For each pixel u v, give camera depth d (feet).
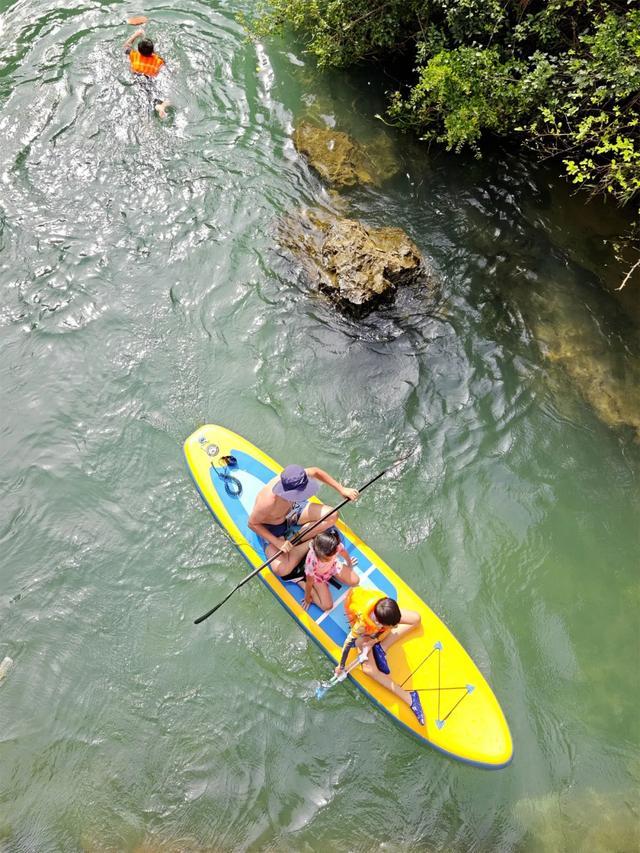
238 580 19.93
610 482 22.16
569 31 27.17
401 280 25.68
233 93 32.42
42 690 18.63
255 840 16.49
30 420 23.31
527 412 23.39
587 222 28.07
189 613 19.63
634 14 22.52
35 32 34.94
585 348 24.79
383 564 19.20
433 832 16.56
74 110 31.45
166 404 23.50
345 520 21.03
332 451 22.45
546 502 21.66
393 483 21.80
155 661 18.98
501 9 26.63
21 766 17.60
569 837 16.44
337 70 33.40
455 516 21.24
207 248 27.30
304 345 24.77
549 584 20.21
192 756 17.62
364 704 18.01
